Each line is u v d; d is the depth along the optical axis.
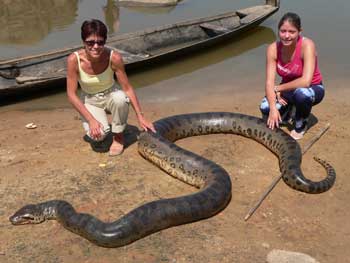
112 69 3.51
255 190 3.32
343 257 2.68
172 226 2.91
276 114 3.86
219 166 3.34
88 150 3.88
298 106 3.90
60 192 3.26
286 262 2.61
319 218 3.03
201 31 7.42
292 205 3.16
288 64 3.80
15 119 4.75
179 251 2.71
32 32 7.58
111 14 8.79
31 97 5.39
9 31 7.63
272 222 2.98
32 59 5.55
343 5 8.85
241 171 3.56
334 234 2.88
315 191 3.27
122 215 3.01
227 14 7.85
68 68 3.43
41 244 2.77
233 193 3.28
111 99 3.58
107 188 3.31
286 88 3.80
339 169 3.60
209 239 2.81
